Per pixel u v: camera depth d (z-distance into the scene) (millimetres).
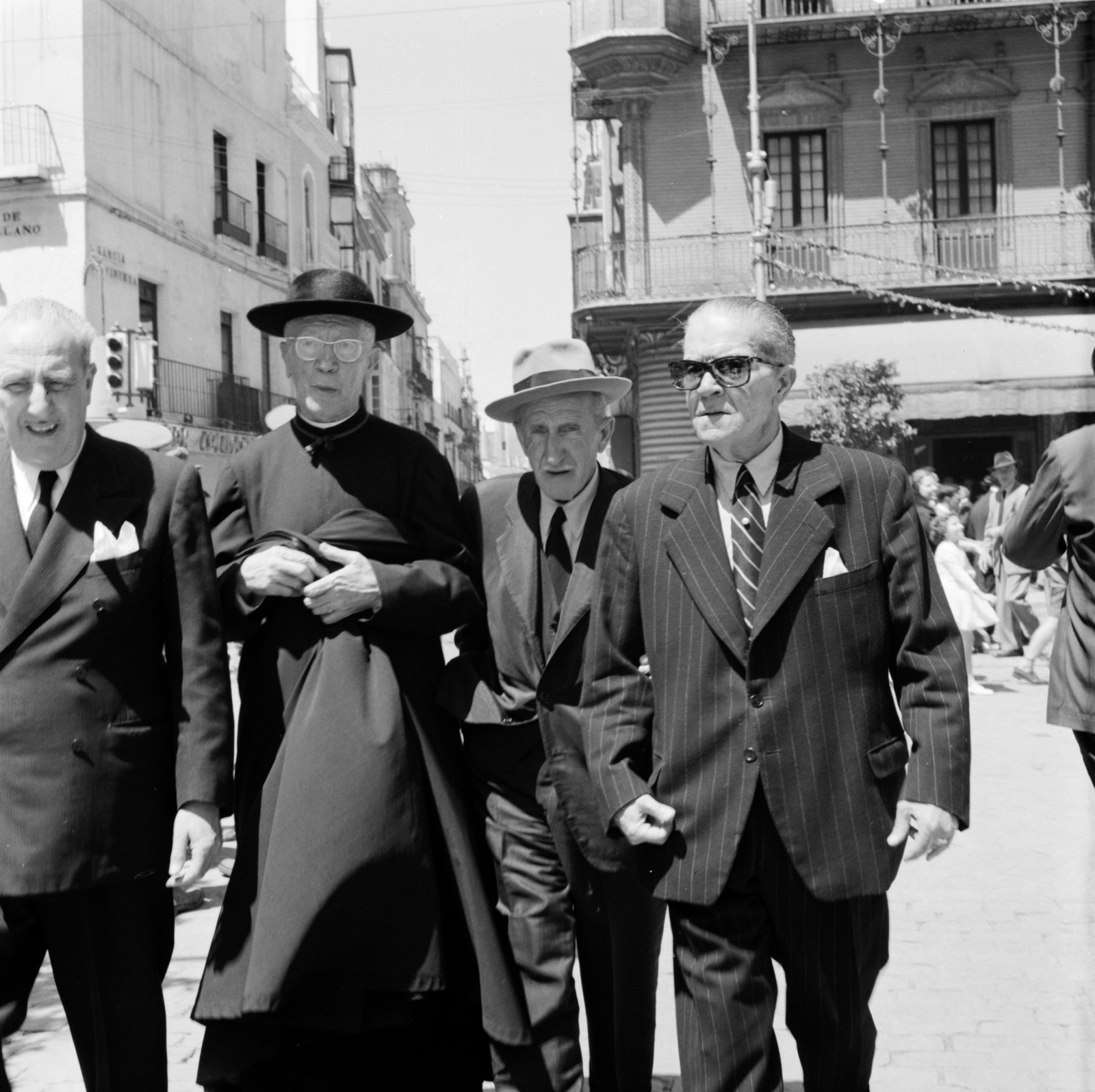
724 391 2852
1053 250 22672
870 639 2830
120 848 3053
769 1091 2777
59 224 23125
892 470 2893
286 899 3164
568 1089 3324
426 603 3400
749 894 2838
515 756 3475
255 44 31156
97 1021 3148
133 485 3199
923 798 2744
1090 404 21422
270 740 3414
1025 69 22672
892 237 23016
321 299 3473
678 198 23344
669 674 2910
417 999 3305
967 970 4637
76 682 3049
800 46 23016
